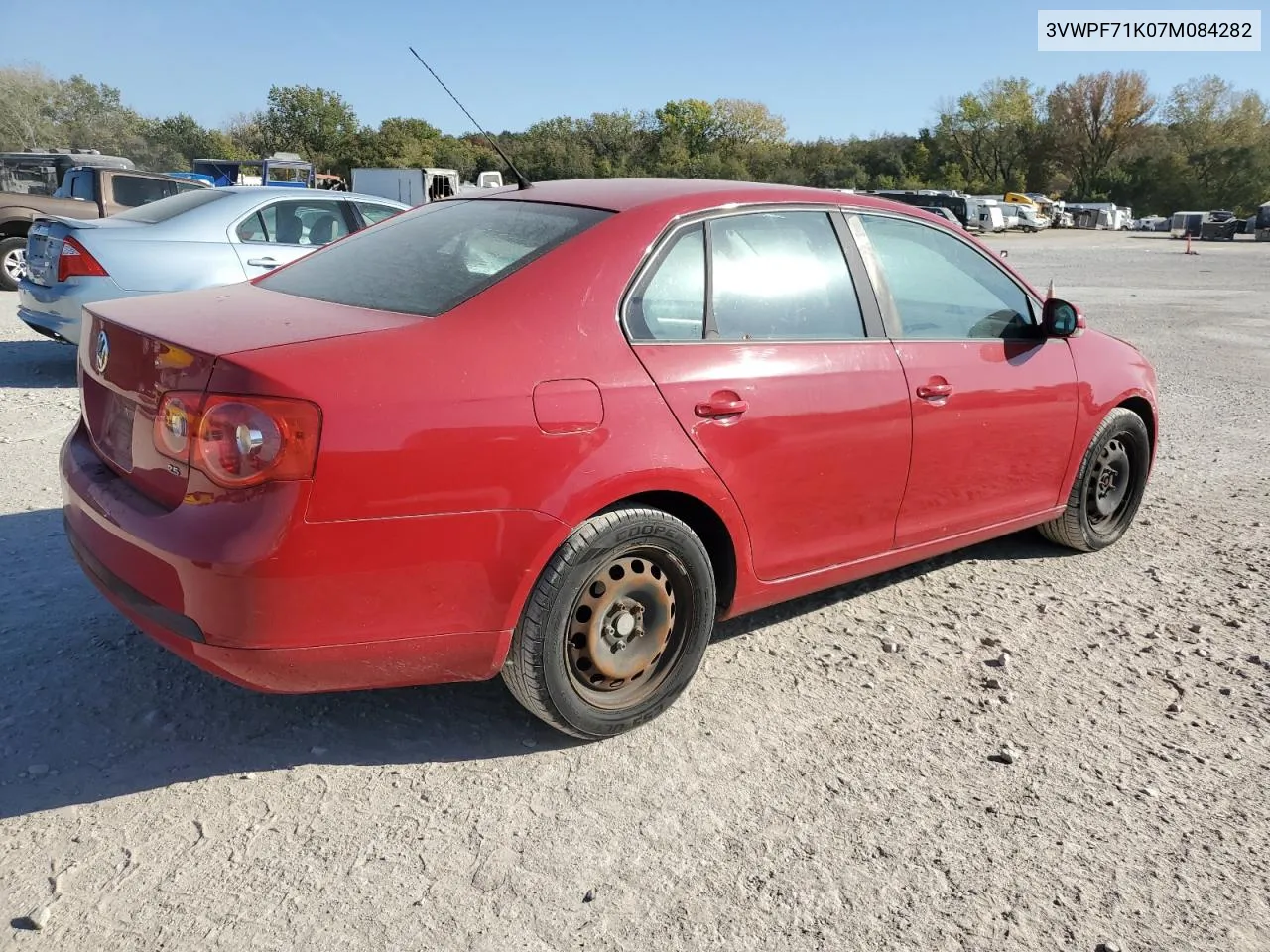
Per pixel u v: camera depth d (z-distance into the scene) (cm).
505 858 249
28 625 352
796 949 224
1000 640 388
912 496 371
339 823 259
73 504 286
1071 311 414
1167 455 704
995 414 395
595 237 296
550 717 287
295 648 244
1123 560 484
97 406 296
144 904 227
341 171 6700
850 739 311
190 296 320
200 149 7212
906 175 8875
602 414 276
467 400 254
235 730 297
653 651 304
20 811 255
